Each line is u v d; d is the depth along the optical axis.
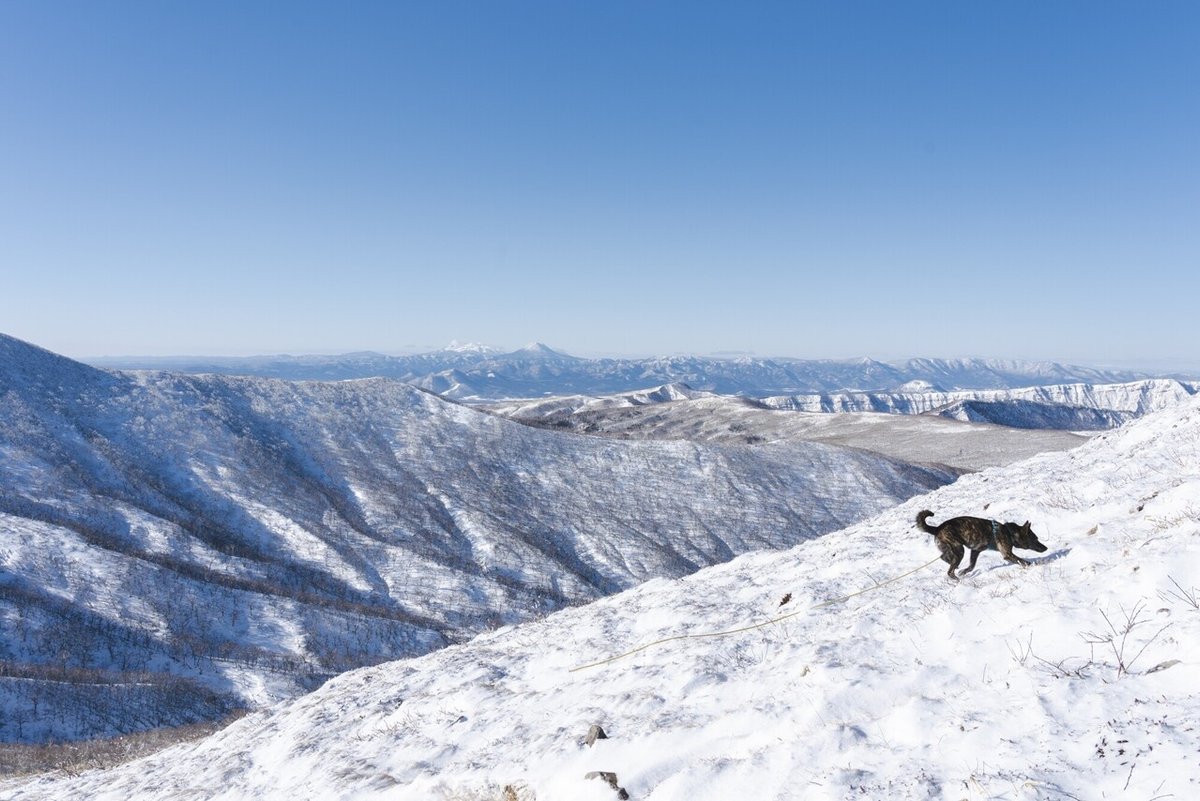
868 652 7.48
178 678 66.44
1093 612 6.39
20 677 58.94
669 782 5.86
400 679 14.14
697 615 12.21
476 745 8.89
